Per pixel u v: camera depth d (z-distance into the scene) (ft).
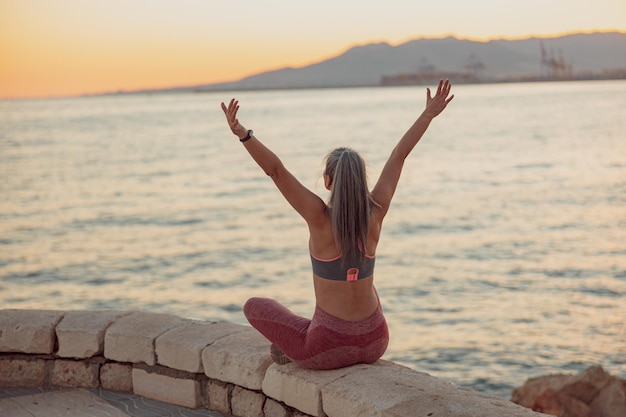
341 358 12.47
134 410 14.98
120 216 161.89
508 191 192.95
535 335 70.69
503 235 131.34
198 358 14.73
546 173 230.48
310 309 84.28
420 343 69.10
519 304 83.51
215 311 83.82
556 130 424.87
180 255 118.11
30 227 146.72
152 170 265.95
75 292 94.32
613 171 227.81
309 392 12.56
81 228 145.79
